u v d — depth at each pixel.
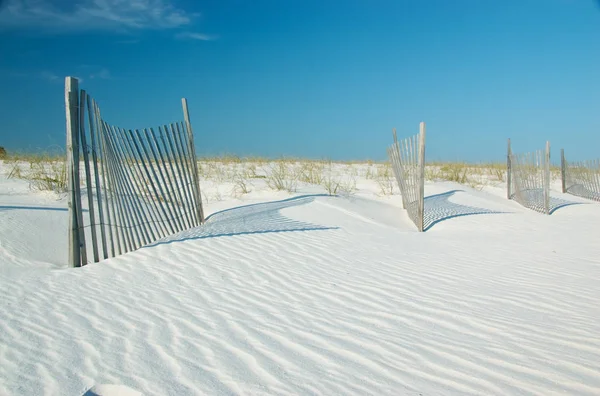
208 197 13.02
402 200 12.93
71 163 6.16
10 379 3.23
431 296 4.85
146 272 5.75
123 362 3.46
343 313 4.40
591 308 4.42
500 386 3.00
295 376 3.21
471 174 21.73
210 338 3.87
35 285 5.29
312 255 6.61
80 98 6.28
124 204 6.93
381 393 2.96
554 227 9.27
